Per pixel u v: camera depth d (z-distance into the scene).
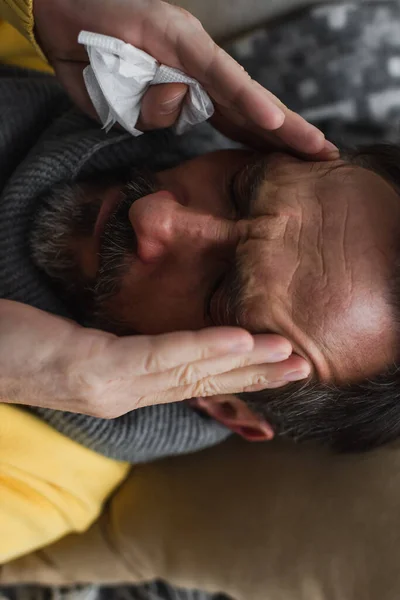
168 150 0.86
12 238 0.74
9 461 0.83
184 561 0.89
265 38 0.95
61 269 0.74
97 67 0.67
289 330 0.61
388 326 0.60
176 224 0.65
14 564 0.98
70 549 0.96
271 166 0.68
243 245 0.63
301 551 0.82
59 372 0.61
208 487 0.92
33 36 0.76
